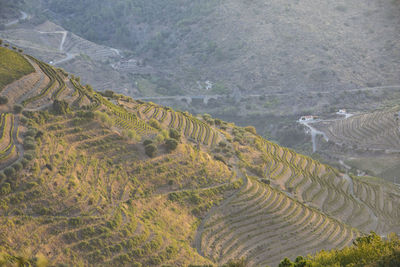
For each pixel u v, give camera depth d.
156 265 79.75
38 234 74.25
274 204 115.25
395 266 61.19
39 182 81.75
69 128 102.12
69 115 106.06
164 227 91.19
